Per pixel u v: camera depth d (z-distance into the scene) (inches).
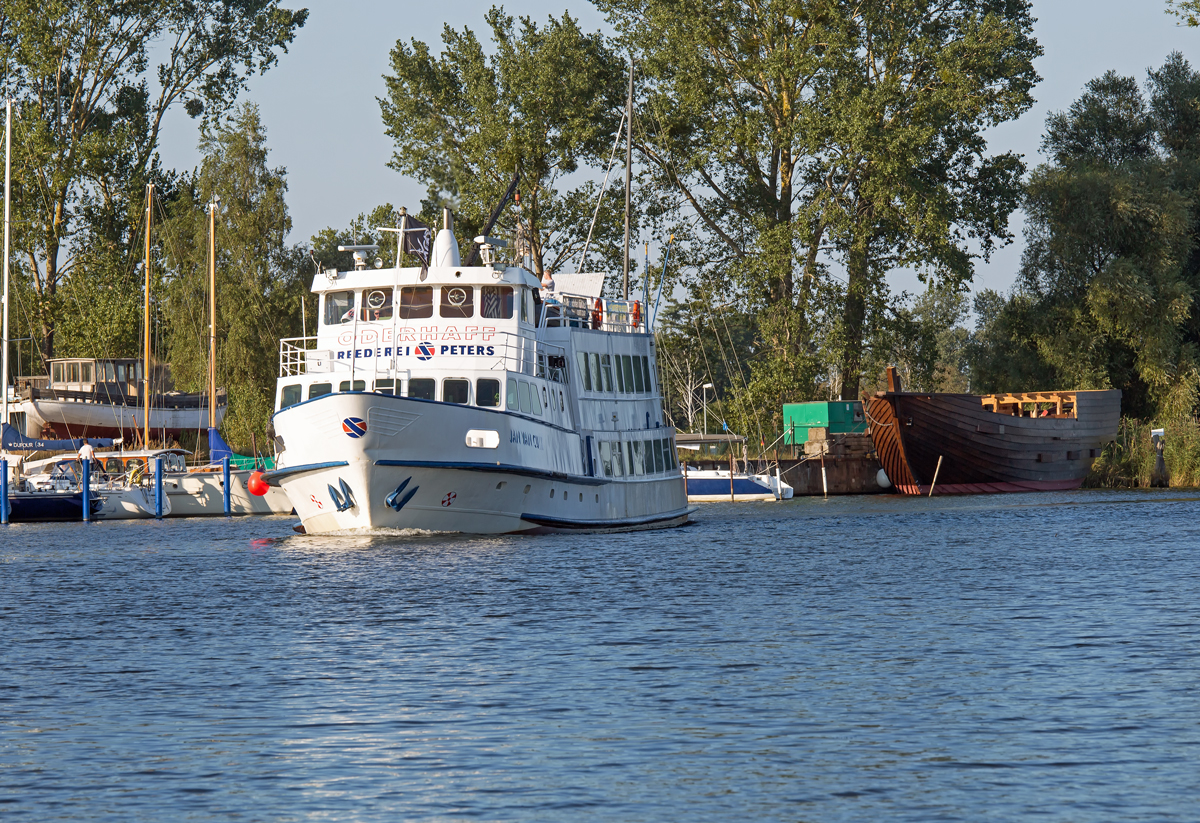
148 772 1464.1
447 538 4033.0
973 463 7721.5
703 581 3144.7
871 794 1339.8
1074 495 7337.6
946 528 4948.3
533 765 1464.1
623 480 4822.8
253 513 7155.5
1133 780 1374.3
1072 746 1507.1
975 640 2214.6
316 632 2423.7
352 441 3757.4
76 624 2600.9
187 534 5369.1
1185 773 1395.2
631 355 5054.1
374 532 3900.1
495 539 4109.3
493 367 4101.9
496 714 1707.7
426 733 1612.9
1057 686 1818.4
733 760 1472.7
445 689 1868.8
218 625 2544.3
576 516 4448.8
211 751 1549.0
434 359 4109.3
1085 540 4224.9
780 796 1339.8
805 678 1905.8
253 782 1419.8
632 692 1828.2
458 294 4146.2
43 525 6274.6
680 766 1451.8
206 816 1310.3
